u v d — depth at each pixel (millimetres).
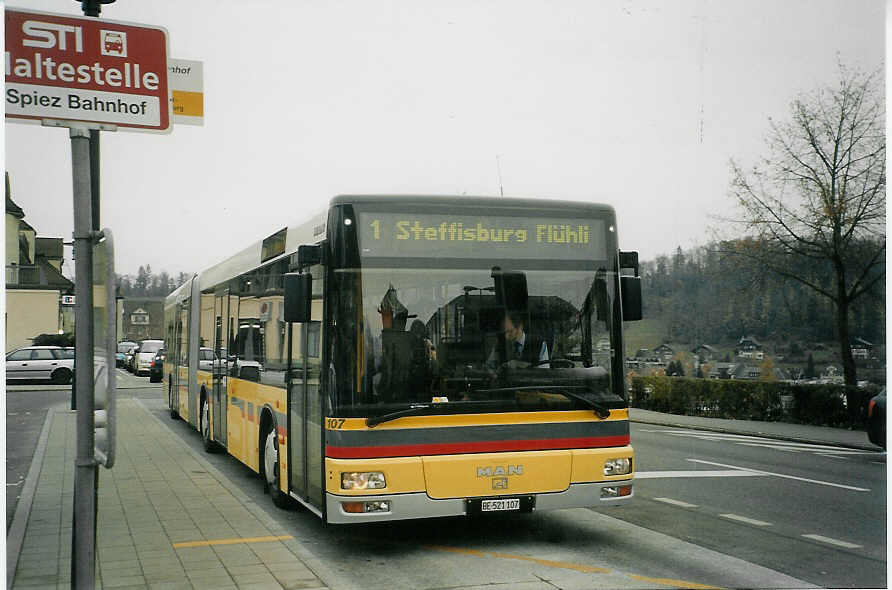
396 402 7035
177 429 18750
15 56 4574
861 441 17781
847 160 23375
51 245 78312
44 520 8969
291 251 8750
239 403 11375
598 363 7586
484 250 7418
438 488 7008
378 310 7125
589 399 7480
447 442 7090
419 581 6598
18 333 58062
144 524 8711
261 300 10195
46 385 37969
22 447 15938
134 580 6629
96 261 4641
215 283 13734
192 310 16578
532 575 6758
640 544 7848
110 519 8961
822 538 8125
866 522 8906
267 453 9750
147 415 22594
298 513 9273
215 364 13578
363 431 6938
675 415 25297
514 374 7316
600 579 6633
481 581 6590
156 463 13328
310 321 7773
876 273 23078
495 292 7383
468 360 7238
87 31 4691
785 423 22156
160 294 80812
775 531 8430
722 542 7941
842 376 23750
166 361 21766
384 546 7762
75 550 4723
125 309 107062
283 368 8945
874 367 23031
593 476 7410
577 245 7664
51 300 58781
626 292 7742
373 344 7062
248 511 9375
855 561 7238
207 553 7488
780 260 24766
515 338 7371
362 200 7238
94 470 4770
